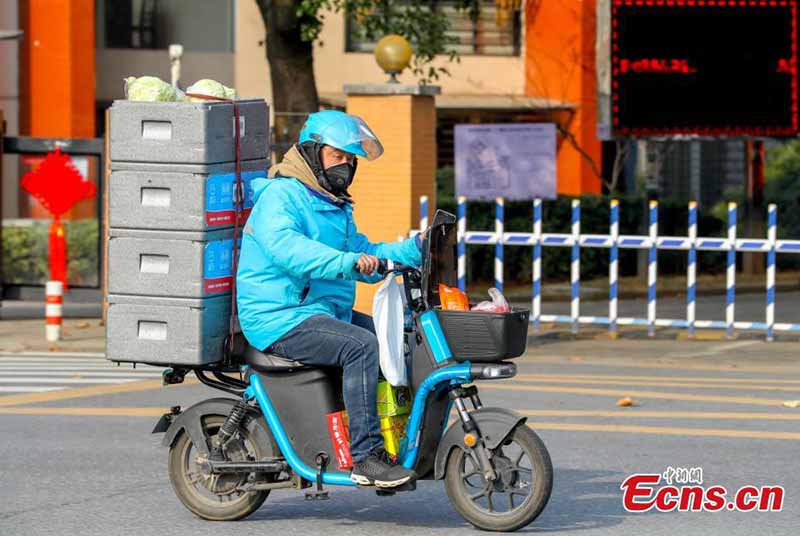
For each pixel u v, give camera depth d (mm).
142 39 78312
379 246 19953
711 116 58500
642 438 25938
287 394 19125
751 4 58406
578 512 20203
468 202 59531
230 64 79062
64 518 20062
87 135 74688
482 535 18859
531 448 18500
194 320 19203
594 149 81438
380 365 18625
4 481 22641
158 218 19250
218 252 19391
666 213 63969
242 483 19641
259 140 20266
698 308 53844
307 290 19109
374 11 73812
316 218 19031
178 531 19281
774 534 18938
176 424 19812
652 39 58156
